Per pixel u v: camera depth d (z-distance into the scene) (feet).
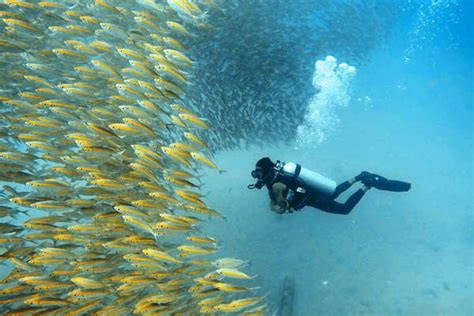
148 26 16.30
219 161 26.32
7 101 14.19
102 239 11.39
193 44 27.63
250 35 29.86
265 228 20.26
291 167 14.92
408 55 46.44
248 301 10.17
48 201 11.32
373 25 44.45
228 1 30.07
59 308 9.58
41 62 16.14
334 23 40.19
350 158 26.63
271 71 28.60
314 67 34.50
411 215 20.83
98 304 10.69
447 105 35.17
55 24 17.01
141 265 10.14
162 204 11.66
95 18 17.13
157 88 13.70
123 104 14.48
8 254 10.60
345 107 33.22
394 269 17.49
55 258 10.38
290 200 14.83
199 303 10.27
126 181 12.26
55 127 13.51
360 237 19.53
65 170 12.43
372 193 22.68
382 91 36.96
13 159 12.64
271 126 27.12
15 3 15.55
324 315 15.53
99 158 12.81
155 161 12.19
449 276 16.78
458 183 23.41
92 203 11.97
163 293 10.36
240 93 27.20
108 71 14.23
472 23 67.10
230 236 19.60
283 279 17.28
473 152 27.12
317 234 19.83
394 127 31.01
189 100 25.99
